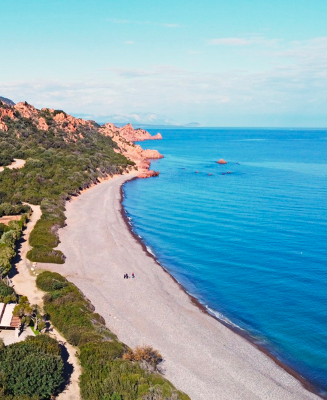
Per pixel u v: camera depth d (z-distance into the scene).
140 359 29.47
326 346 35.28
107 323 36.25
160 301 42.22
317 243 60.16
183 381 29.38
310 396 29.34
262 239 62.50
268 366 32.66
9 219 61.84
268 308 41.81
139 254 56.41
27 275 44.16
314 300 43.12
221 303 43.12
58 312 35.34
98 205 83.44
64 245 55.91
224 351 34.12
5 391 23.44
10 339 30.34
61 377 25.38
